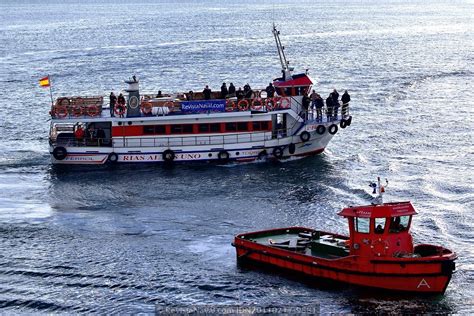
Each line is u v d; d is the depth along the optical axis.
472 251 67.94
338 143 110.56
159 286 61.94
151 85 171.50
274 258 64.00
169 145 101.81
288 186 90.75
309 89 103.69
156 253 69.12
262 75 183.88
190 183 93.19
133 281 62.81
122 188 91.25
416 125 120.75
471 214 77.31
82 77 186.88
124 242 72.12
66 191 90.12
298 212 80.69
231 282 62.56
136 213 81.44
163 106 101.62
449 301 58.66
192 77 182.88
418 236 71.44
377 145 108.69
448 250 59.53
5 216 80.25
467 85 161.62
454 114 129.25
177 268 65.44
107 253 69.06
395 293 59.41
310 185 90.75
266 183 92.31
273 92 104.44
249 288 61.41
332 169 97.50
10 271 64.69
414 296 59.19
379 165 98.25
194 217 79.69
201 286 61.91
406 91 154.00
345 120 104.50
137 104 101.81
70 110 101.94
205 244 71.44
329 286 61.41
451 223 74.94
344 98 105.00
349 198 85.19
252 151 102.06
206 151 101.69
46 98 155.75
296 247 64.38
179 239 73.00
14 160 104.56
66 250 69.94
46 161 104.25
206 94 106.25
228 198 86.50
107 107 108.00
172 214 80.88
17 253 69.06
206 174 97.25
